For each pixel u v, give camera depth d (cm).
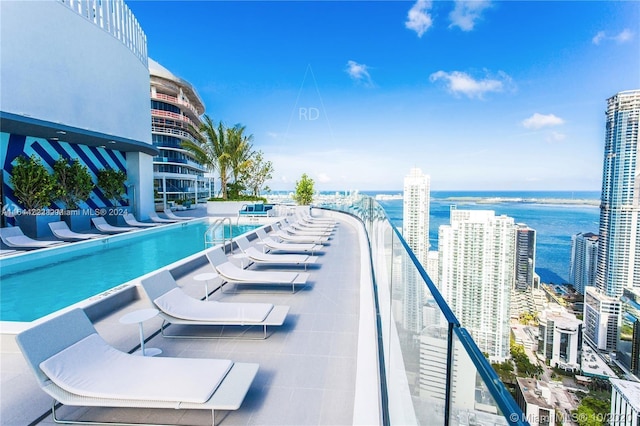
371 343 320
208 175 4431
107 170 1389
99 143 1303
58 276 723
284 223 1119
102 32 1363
